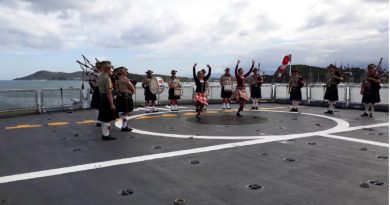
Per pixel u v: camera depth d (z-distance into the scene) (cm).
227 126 914
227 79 1389
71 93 1348
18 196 407
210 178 466
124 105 832
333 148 642
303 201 383
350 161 548
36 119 1089
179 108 1440
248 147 654
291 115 1164
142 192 416
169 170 506
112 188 431
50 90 1283
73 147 667
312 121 1009
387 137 750
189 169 510
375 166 518
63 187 437
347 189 419
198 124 954
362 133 801
